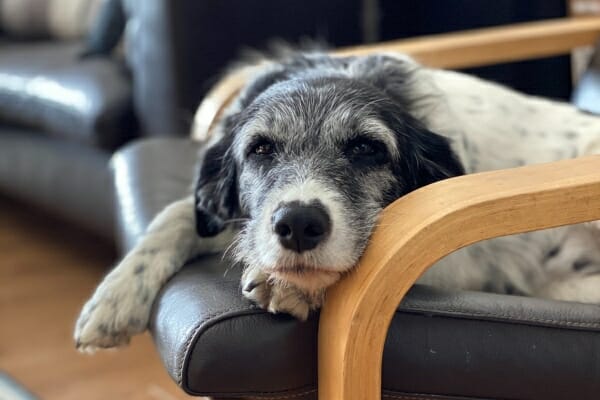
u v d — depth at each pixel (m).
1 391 1.09
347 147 0.73
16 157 1.65
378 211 0.68
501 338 0.65
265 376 0.64
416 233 0.62
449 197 0.64
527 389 0.66
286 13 1.42
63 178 1.53
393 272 0.61
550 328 0.66
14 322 1.40
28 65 1.59
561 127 0.92
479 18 1.49
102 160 1.43
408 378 0.65
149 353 1.29
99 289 0.74
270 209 0.65
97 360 1.27
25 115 1.54
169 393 1.17
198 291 0.69
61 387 1.20
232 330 0.64
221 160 0.81
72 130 1.42
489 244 0.84
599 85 1.14
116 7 1.55
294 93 0.75
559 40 1.21
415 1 1.59
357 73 0.84
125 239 0.92
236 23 1.36
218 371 0.64
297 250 0.62
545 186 0.64
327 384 0.63
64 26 1.90
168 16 1.30
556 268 0.87
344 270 0.63
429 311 0.65
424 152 0.76
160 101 1.34
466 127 0.89
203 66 1.34
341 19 1.51
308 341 0.65
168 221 0.80
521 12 1.43
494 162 0.88
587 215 0.65
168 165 1.03
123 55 1.56
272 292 0.64
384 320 0.62
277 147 0.74
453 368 0.65
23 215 1.90
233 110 0.90
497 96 0.94
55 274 1.58
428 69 0.96
